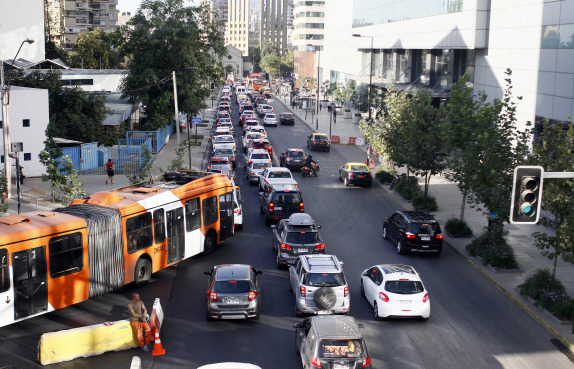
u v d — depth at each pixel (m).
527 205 11.76
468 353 15.46
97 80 73.25
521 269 22.47
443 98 57.12
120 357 14.97
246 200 34.59
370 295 18.31
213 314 16.77
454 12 50.25
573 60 33.56
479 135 22.06
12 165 38.72
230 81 186.12
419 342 16.08
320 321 13.57
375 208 33.09
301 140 62.31
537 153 19.11
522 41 40.28
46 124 39.44
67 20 154.00
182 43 58.84
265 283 20.75
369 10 82.06
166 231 21.41
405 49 69.12
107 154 44.44
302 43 185.75
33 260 16.38
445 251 25.23
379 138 40.53
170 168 35.59
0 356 14.83
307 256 18.73
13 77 49.09
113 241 18.88
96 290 18.30
